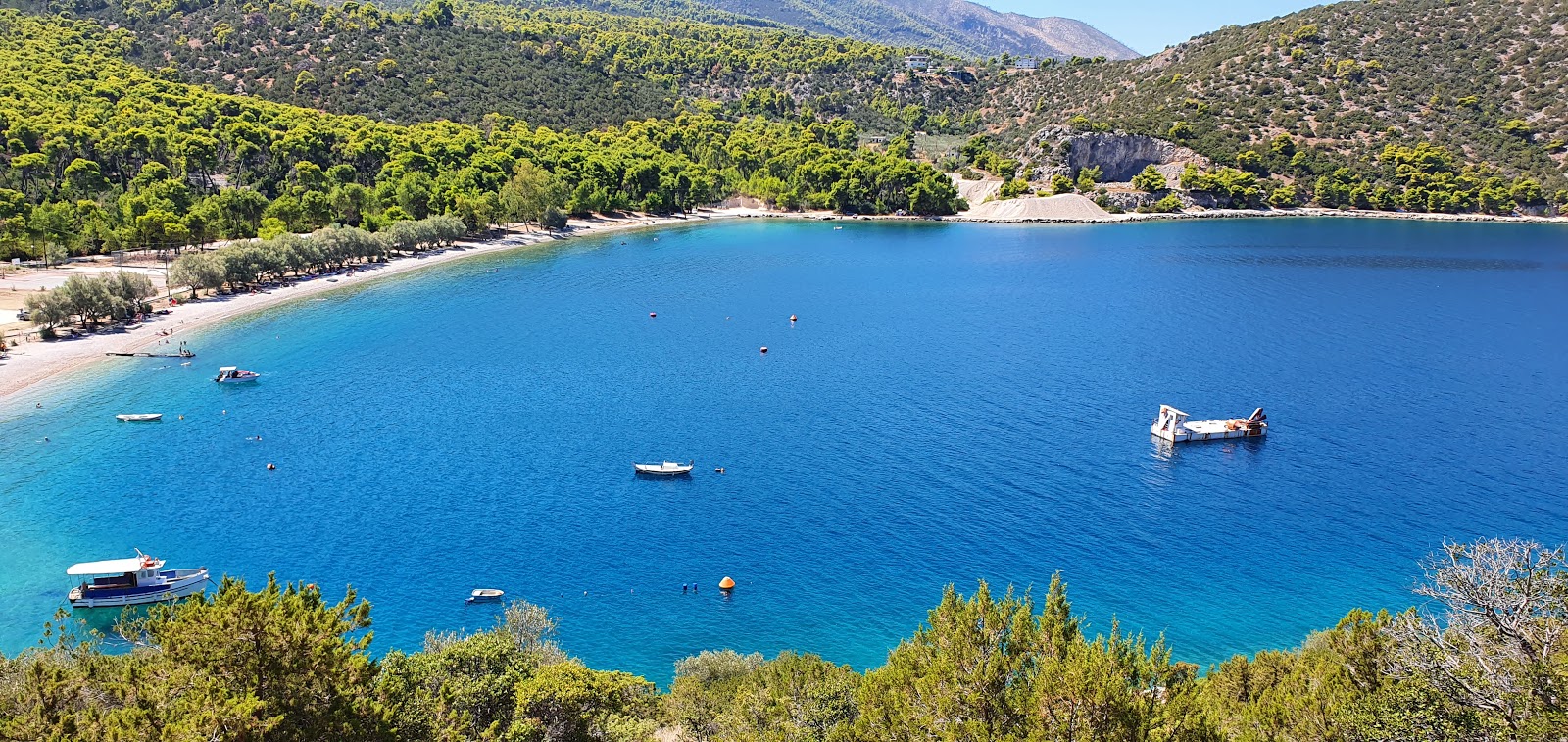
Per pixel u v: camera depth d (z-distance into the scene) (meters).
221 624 29.16
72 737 25.78
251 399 110.88
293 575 70.75
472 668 43.25
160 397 110.44
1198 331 150.25
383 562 73.06
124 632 49.97
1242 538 77.44
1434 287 187.00
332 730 29.33
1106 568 72.88
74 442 95.69
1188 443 98.94
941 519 80.81
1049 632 33.03
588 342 141.62
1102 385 120.38
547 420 105.81
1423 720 27.72
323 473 89.56
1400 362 130.12
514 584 70.12
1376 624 35.28
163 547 74.38
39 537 75.25
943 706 31.20
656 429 103.31
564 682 40.34
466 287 178.88
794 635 64.44
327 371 123.12
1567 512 81.75
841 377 124.38
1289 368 127.88
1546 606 29.02
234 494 84.44
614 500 84.75
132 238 175.00
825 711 39.28
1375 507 83.06
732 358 134.12
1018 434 101.81
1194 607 67.62
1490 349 136.88
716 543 76.75
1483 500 84.12
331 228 188.50
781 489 87.25
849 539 77.50
